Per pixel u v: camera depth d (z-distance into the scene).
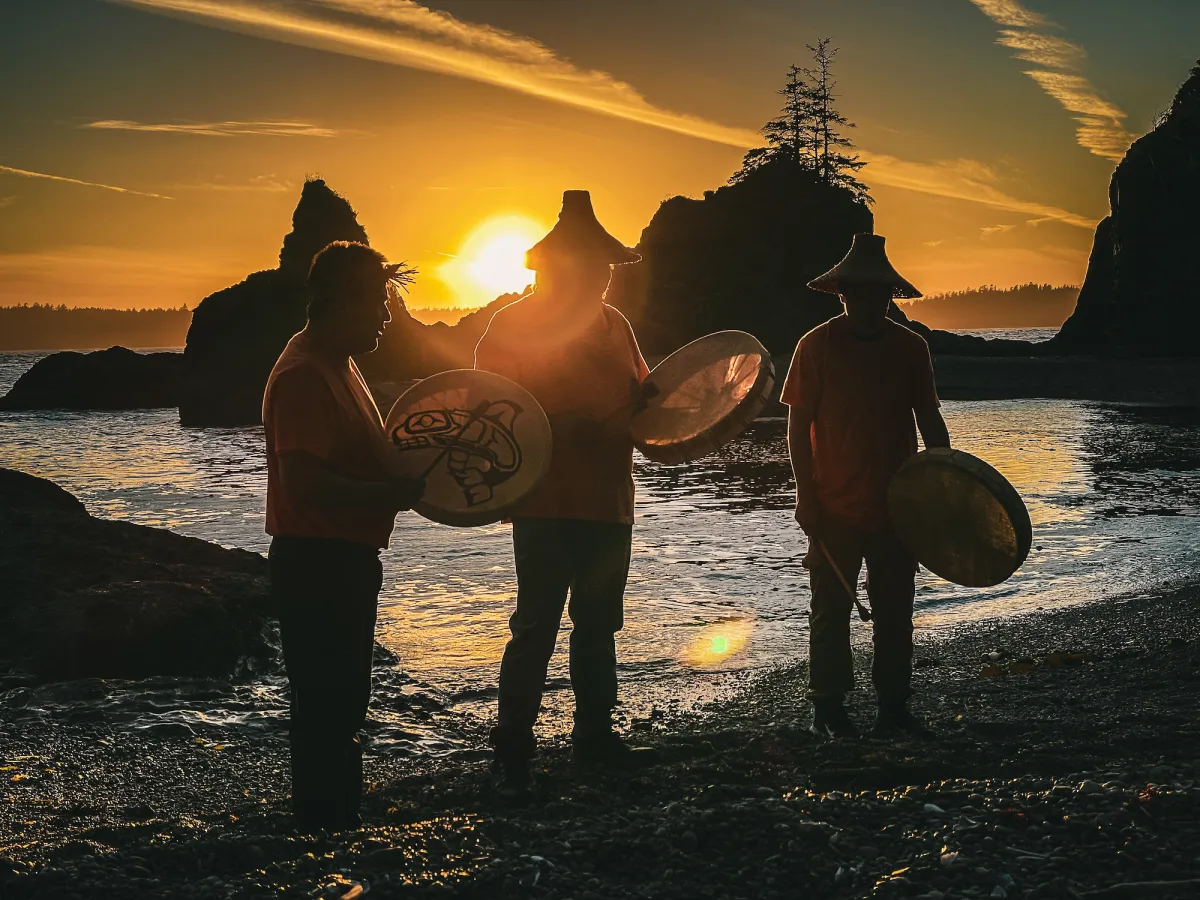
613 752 4.50
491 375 4.04
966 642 7.13
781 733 4.81
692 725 5.33
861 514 4.74
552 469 4.28
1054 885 2.59
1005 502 4.31
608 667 4.52
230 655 7.02
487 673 6.74
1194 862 2.70
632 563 10.83
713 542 12.21
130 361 72.25
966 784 3.53
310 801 3.55
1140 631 6.95
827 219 83.06
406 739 5.39
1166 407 41.62
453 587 9.65
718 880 2.80
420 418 3.95
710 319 80.44
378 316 3.54
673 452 4.32
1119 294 77.31
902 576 4.76
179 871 3.05
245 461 27.98
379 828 3.38
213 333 62.97
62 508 9.40
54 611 6.96
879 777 3.95
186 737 5.39
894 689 4.76
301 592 3.45
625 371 4.43
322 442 3.36
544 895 2.74
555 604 4.28
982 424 32.97
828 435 4.78
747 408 4.29
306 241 70.50
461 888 2.78
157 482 22.03
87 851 3.33
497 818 3.54
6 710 5.85
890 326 4.79
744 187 83.94
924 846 2.90
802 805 3.24
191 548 8.59
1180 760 3.98
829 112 95.69
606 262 4.38
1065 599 8.60
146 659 6.77
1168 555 10.50
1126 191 76.81
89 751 5.17
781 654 7.11
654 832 3.08
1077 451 23.38
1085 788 3.25
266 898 2.70
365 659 3.57
